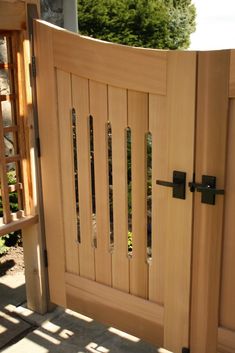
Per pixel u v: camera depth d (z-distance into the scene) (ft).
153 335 8.07
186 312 7.49
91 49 7.56
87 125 8.05
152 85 7.00
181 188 7.00
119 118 7.55
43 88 8.46
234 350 7.09
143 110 7.22
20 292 10.43
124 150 7.64
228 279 6.95
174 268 7.46
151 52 6.88
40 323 9.27
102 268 8.55
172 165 7.06
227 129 6.45
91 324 9.22
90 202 8.43
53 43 8.05
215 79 6.38
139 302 8.09
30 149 8.75
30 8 8.20
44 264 9.42
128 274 8.17
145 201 7.61
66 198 8.76
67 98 8.19
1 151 8.38
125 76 7.27
